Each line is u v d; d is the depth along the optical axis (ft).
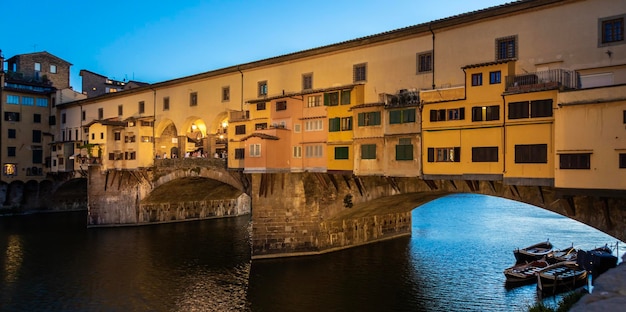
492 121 82.48
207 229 178.81
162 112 164.25
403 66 101.45
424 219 213.46
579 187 70.74
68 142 207.31
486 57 89.25
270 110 123.03
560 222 196.75
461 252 132.26
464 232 168.96
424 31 97.30
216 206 209.97
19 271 117.91
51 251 139.64
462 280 104.27
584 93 70.44
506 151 80.38
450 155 88.02
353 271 112.16
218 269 118.42
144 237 161.17
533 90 76.84
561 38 80.94
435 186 95.09
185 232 171.63
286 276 108.47
